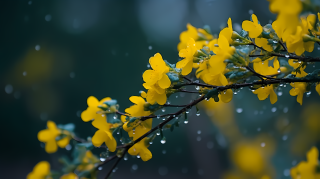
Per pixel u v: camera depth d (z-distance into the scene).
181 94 1.56
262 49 0.70
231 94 0.71
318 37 0.69
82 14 3.40
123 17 3.36
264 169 1.57
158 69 0.69
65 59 3.38
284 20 0.65
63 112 3.43
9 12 3.23
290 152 1.51
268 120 1.56
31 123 3.50
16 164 3.40
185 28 2.35
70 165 0.85
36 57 3.34
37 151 3.51
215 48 0.69
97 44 3.37
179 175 2.99
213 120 1.75
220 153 2.28
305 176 0.81
